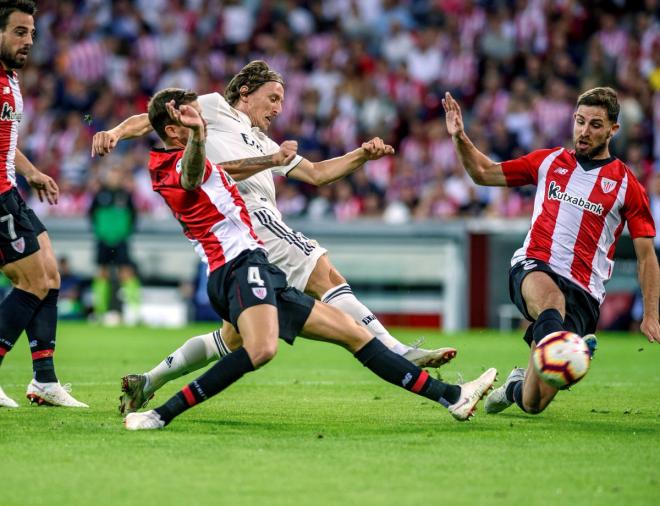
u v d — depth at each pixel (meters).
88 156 80.75
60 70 89.50
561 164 24.28
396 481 16.33
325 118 82.00
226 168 22.81
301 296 21.52
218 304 21.34
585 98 23.95
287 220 64.56
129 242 65.25
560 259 23.84
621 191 23.81
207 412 24.30
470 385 21.98
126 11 92.12
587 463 17.83
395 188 75.31
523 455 18.50
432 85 84.06
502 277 63.34
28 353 42.91
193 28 92.12
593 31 86.69
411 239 63.78
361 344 21.56
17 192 24.98
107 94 85.88
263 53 88.50
